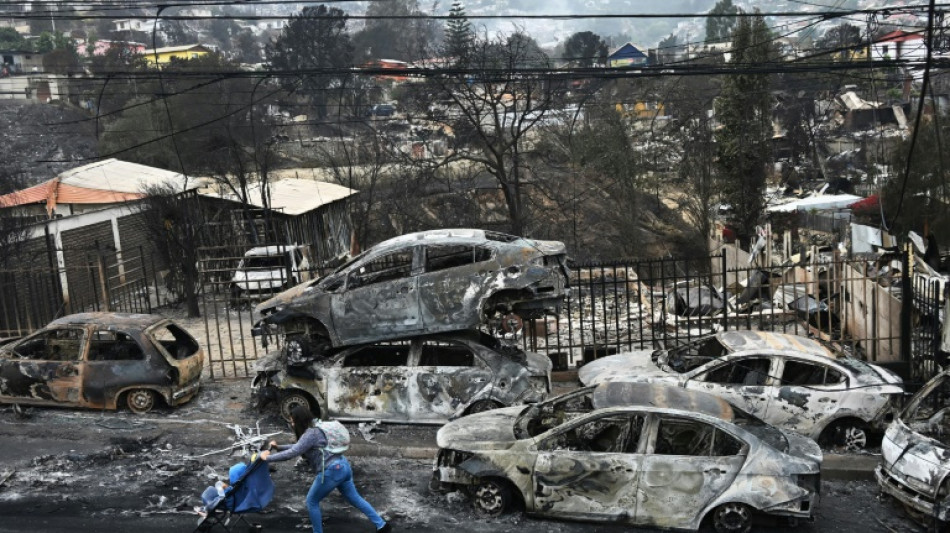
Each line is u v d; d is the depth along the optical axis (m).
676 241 41.06
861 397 10.38
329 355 11.43
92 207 25.69
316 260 29.78
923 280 13.70
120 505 8.78
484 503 8.59
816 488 8.07
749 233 35.78
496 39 48.00
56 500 8.91
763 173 36.41
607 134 40.66
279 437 10.82
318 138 56.88
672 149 45.56
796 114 54.09
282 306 11.27
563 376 13.38
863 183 45.03
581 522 8.41
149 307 20.00
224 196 29.53
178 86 53.06
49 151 52.88
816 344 11.36
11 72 80.44
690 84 50.88
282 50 71.31
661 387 9.23
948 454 8.39
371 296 11.09
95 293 18.22
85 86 62.34
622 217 39.34
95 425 11.34
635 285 21.17
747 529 8.08
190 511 8.62
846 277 15.65
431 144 47.31
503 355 10.98
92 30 129.25
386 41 98.06
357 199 36.25
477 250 11.14
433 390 10.86
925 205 26.33
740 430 8.26
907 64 14.24
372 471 9.88
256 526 8.23
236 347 16.25
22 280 17.05
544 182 40.12
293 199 31.17
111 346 12.34
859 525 8.58
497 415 9.35
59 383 11.71
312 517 7.65
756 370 10.70
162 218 21.20
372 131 47.38
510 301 11.08
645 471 8.18
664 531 8.20
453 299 10.99
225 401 12.43
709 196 38.41
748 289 14.46
